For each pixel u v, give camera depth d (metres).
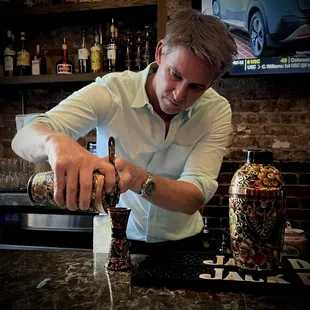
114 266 0.94
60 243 2.40
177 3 2.65
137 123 1.28
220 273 0.86
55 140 0.86
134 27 2.84
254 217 0.84
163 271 0.87
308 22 2.24
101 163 0.81
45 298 0.78
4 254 1.13
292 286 0.79
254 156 0.88
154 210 1.33
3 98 3.06
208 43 1.02
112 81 1.28
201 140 1.35
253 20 2.32
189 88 1.10
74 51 2.95
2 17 2.80
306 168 2.51
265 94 2.59
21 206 2.49
